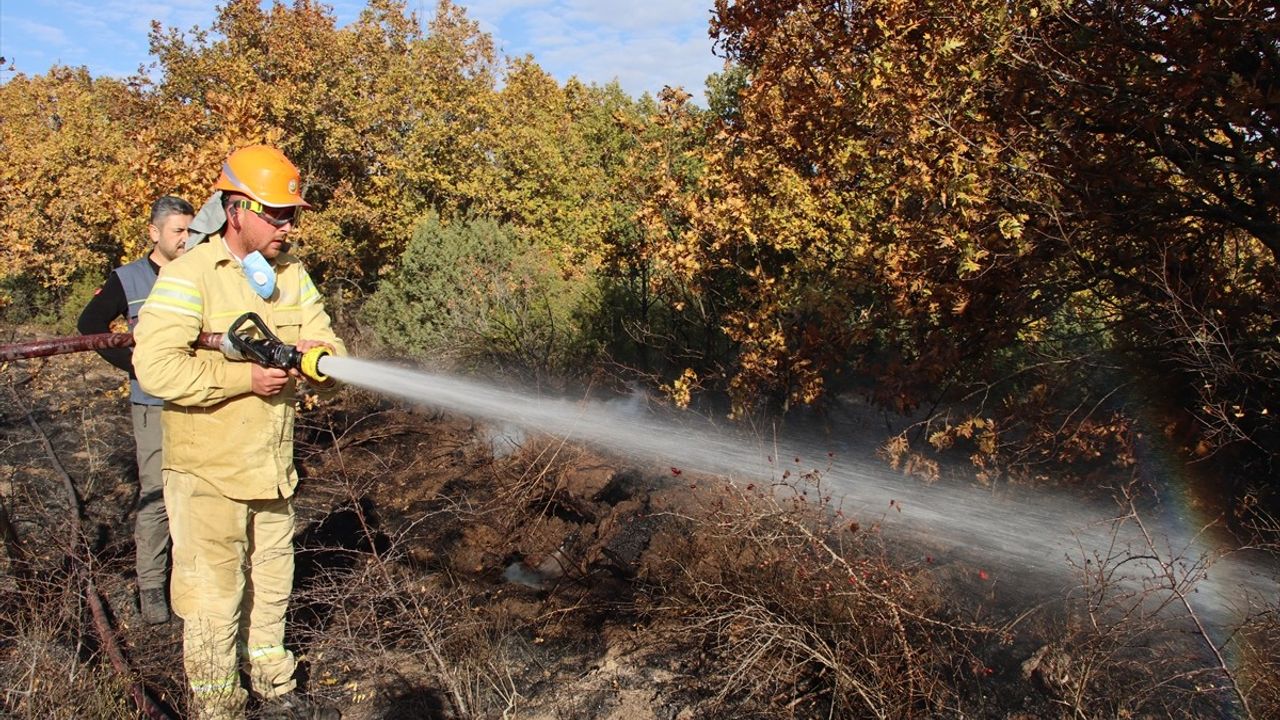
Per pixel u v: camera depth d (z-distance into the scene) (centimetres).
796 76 612
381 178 1602
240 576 380
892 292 554
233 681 376
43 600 424
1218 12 403
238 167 362
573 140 1695
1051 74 455
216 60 1680
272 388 357
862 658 377
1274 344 438
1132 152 457
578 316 924
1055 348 552
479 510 640
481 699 411
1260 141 441
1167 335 460
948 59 480
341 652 440
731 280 764
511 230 1116
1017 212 479
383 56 1742
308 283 400
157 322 343
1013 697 387
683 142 806
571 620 492
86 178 1590
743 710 390
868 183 606
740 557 470
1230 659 381
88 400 1003
